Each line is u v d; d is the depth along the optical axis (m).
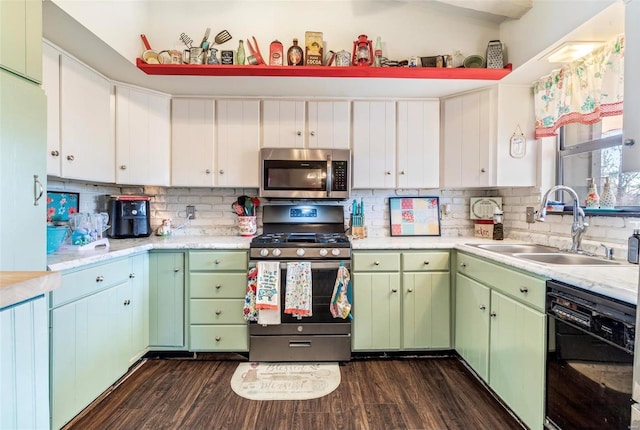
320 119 2.57
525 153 2.36
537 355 1.44
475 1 2.04
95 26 1.71
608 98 1.73
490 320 1.84
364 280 2.30
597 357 1.16
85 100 2.01
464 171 2.48
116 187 2.74
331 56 2.24
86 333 1.69
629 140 0.98
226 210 2.84
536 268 1.44
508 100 2.35
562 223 2.14
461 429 1.61
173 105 2.55
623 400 1.05
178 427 1.63
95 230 2.08
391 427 1.63
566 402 1.29
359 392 1.93
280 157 2.48
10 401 0.80
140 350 2.18
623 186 1.77
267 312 2.17
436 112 2.60
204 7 2.35
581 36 1.71
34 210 1.32
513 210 2.65
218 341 2.28
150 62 2.17
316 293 2.24
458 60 2.34
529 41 2.04
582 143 2.08
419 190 2.89
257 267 2.19
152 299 2.28
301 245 2.22
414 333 2.32
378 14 2.41
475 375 2.12
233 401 1.84
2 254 1.19
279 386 1.99
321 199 2.79
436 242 2.41
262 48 2.38
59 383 1.52
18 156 1.25
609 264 1.50
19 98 1.26
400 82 2.29
